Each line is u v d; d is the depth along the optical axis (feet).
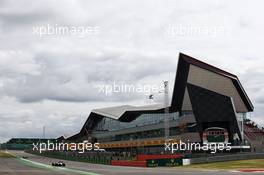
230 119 326.44
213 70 322.34
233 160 248.32
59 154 449.06
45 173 153.89
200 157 247.29
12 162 315.37
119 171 169.37
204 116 330.13
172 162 233.14
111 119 531.50
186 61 320.50
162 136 393.29
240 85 325.21
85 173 153.48
